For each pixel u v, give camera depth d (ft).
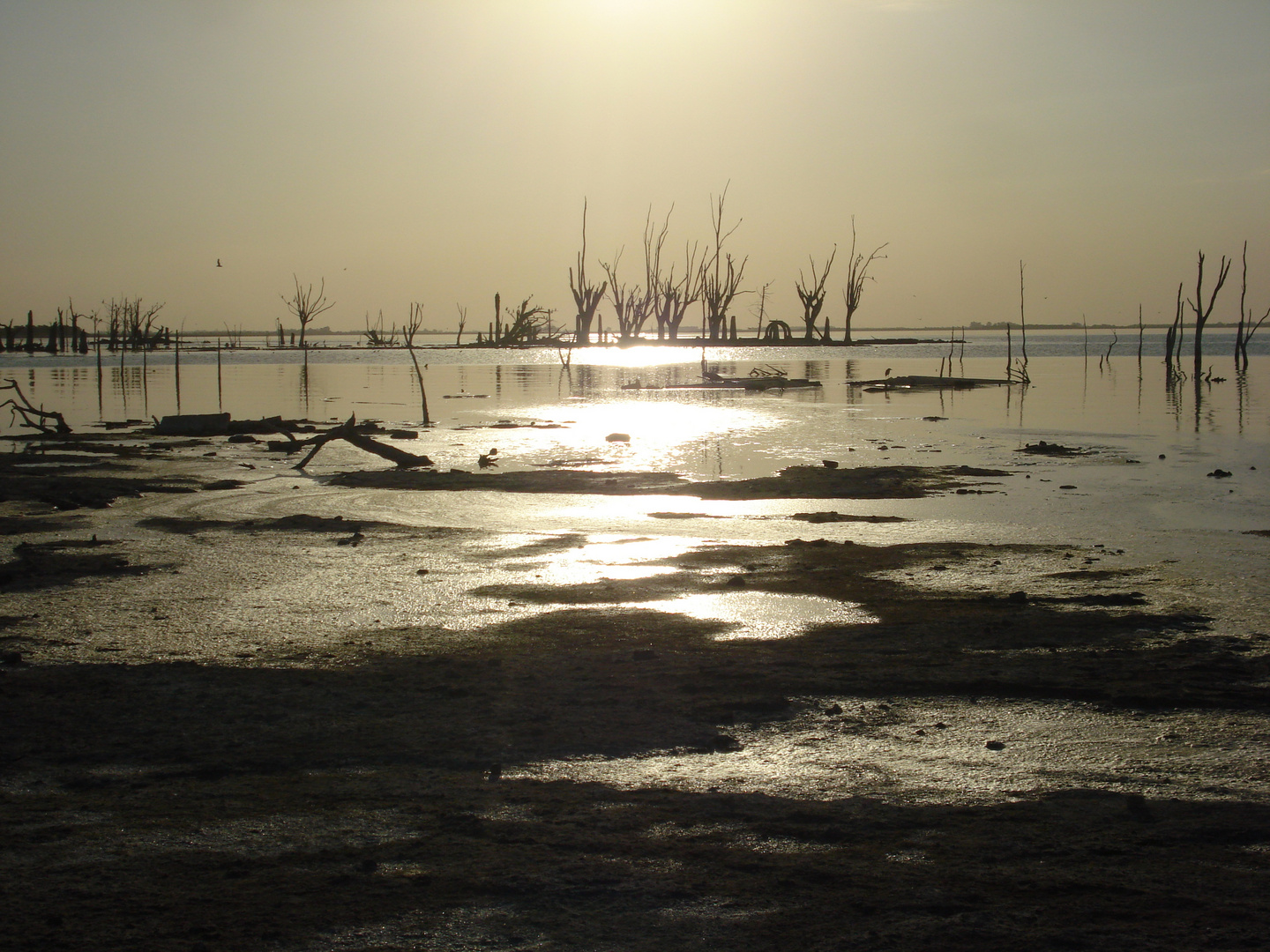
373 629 30.04
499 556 41.09
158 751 20.53
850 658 26.78
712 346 427.33
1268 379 191.21
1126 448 82.69
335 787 18.56
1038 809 17.37
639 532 47.34
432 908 13.89
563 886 14.52
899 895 14.20
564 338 539.70
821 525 48.80
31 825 16.89
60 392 165.58
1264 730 21.36
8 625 30.63
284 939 13.12
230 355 368.48
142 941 13.05
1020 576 36.88
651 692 24.14
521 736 21.29
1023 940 12.98
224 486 62.18
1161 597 33.53
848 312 424.05
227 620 31.19
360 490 60.59
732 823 16.76
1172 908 13.78
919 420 111.55
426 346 522.47
